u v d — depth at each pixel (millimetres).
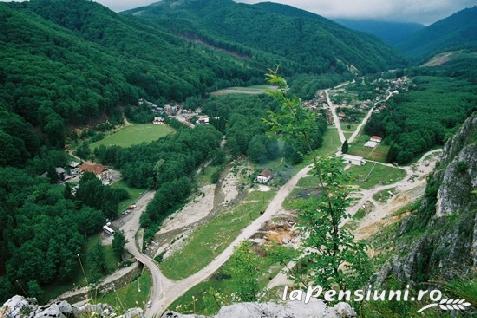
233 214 81688
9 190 80125
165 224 82625
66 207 79000
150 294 57344
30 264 60719
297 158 106812
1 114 104625
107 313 10898
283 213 79375
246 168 108875
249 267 27000
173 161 102312
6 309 10703
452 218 37781
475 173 40375
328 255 15508
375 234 62562
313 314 9258
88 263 67250
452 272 22031
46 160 99250
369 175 98312
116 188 94562
